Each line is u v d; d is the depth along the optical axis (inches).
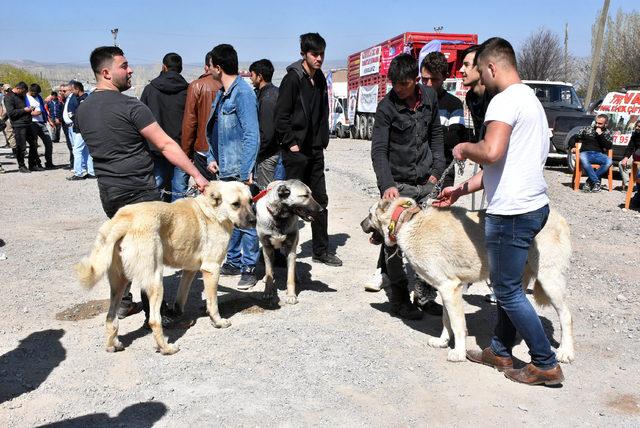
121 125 183.0
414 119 208.2
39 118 650.2
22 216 397.1
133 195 189.5
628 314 217.2
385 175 206.5
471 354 178.2
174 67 293.3
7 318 208.2
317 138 264.1
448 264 176.1
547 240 170.1
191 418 143.0
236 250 265.6
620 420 144.3
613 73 1513.3
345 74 1419.8
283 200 213.5
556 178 599.5
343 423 141.7
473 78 198.7
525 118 146.6
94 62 185.5
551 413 147.6
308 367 171.8
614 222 388.2
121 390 157.1
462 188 182.1
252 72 284.2
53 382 160.9
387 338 194.9
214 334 196.9
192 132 262.7
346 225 364.2
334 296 238.2
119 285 177.2
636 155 439.2
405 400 153.5
